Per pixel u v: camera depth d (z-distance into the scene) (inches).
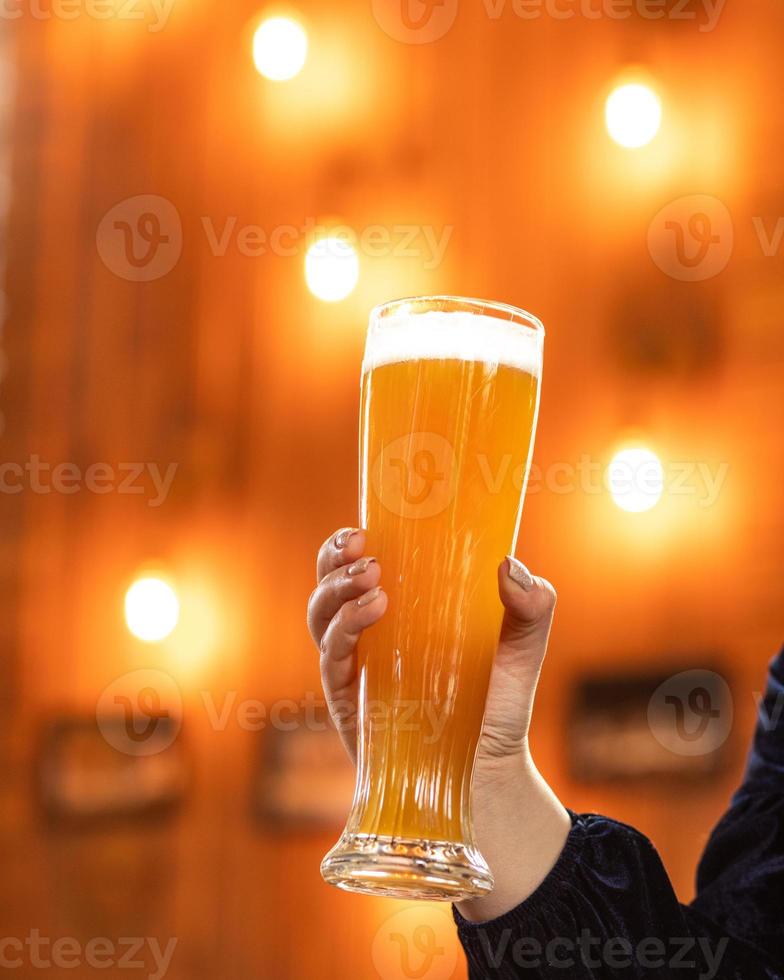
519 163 196.4
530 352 45.8
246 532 199.8
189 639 198.1
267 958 188.9
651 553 179.2
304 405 200.7
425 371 44.0
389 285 199.0
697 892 61.6
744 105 182.4
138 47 211.9
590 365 186.5
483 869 41.9
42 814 194.9
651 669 175.9
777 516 171.5
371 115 204.2
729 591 173.5
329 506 198.2
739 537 173.9
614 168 190.1
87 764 195.6
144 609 195.6
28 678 198.8
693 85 186.5
